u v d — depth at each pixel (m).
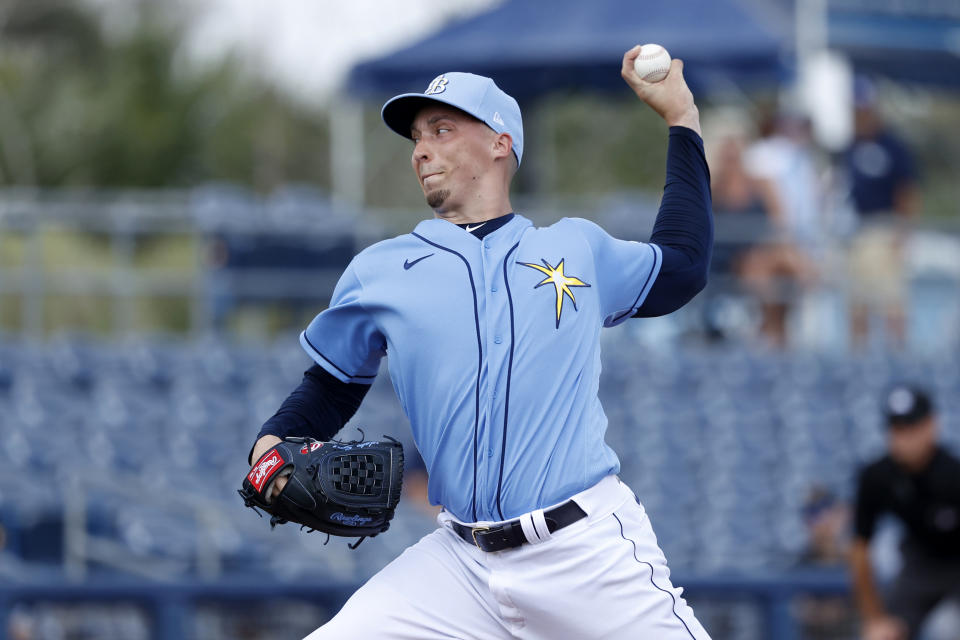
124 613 22.67
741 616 25.50
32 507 28.64
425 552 12.24
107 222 36.00
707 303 42.50
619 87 49.91
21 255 37.28
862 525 25.19
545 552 11.52
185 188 62.25
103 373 34.69
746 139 44.78
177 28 65.69
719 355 40.81
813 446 38.66
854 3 49.75
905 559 25.55
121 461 31.41
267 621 23.55
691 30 45.00
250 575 27.56
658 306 12.45
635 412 38.31
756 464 37.59
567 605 11.56
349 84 47.28
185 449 32.62
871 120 44.44
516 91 49.94
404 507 32.47
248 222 37.06
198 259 36.84
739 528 34.62
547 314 11.74
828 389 40.66
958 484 24.30
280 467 11.64
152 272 39.12
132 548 28.25
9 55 63.97
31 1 67.06
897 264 42.88
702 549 33.78
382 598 12.03
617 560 11.56
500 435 11.58
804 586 25.64
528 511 11.54
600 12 45.94
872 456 38.78
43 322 41.19
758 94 51.84
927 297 46.31
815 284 41.78
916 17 51.34
